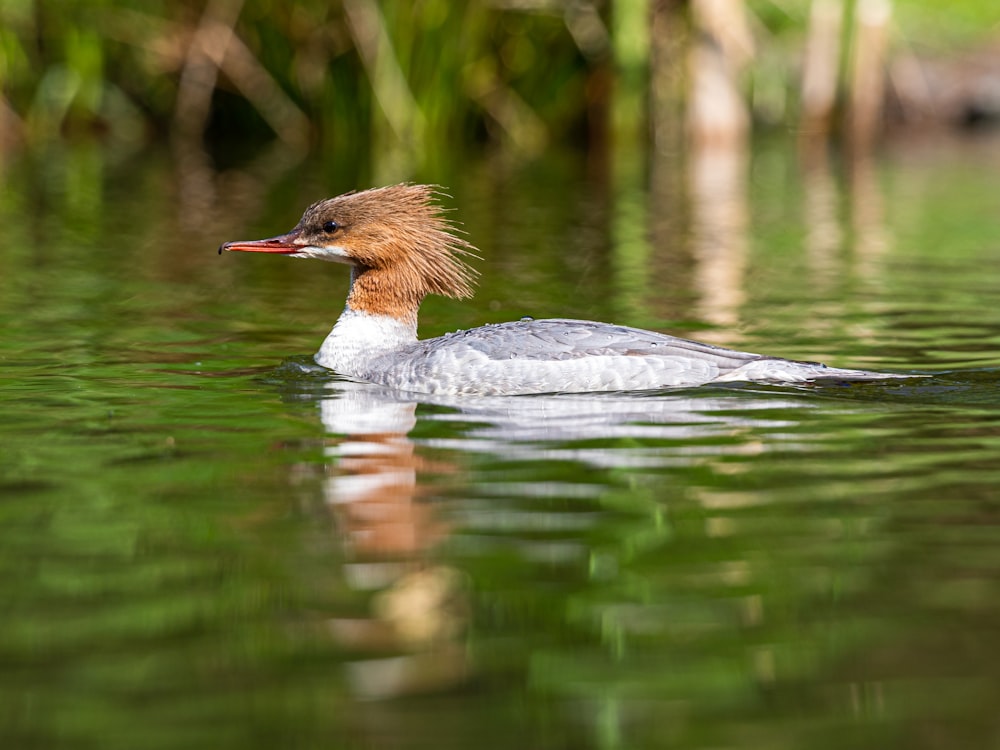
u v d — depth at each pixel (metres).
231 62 31.83
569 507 8.94
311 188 26.98
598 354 12.09
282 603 7.48
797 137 35.09
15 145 32.47
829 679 6.63
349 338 13.49
